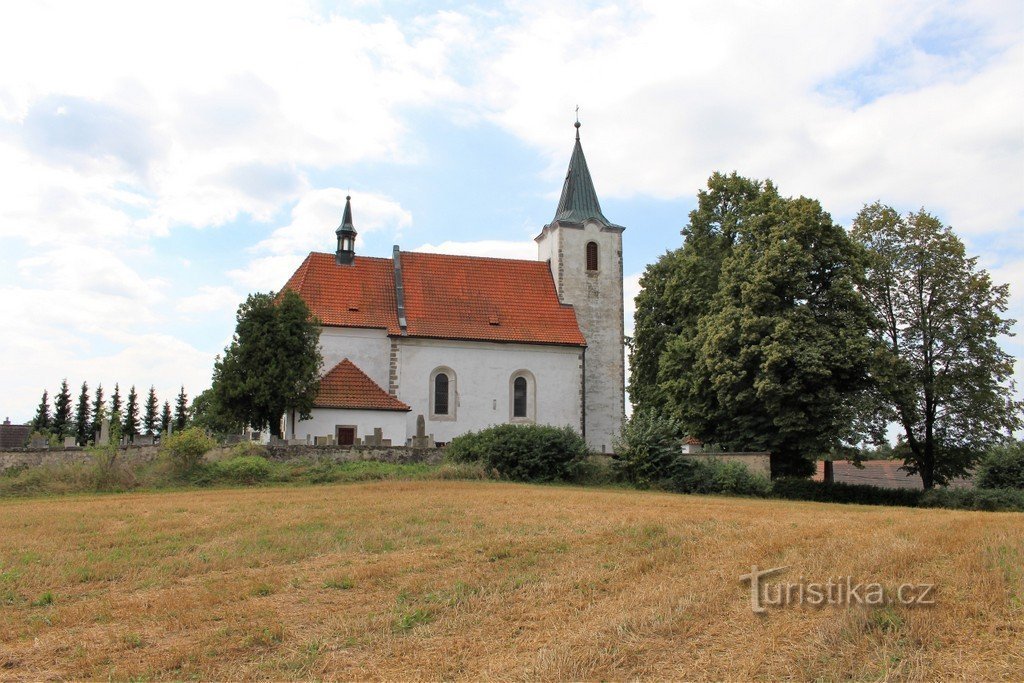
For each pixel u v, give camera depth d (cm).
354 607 1134
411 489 2784
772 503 2664
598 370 4947
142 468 3131
